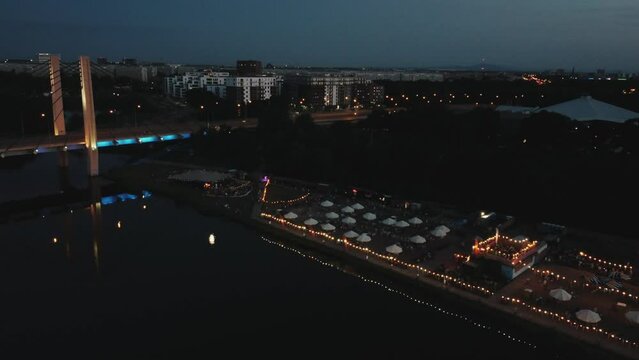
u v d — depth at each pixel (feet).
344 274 338.75
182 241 401.49
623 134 568.00
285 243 391.04
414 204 442.50
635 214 393.09
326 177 556.51
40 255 371.76
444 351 249.34
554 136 596.29
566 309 267.59
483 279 303.27
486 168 479.00
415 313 286.46
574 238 372.17
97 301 297.94
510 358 243.40
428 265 327.26
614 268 317.83
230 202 483.51
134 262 358.02
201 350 248.11
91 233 421.18
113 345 251.80
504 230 391.65
